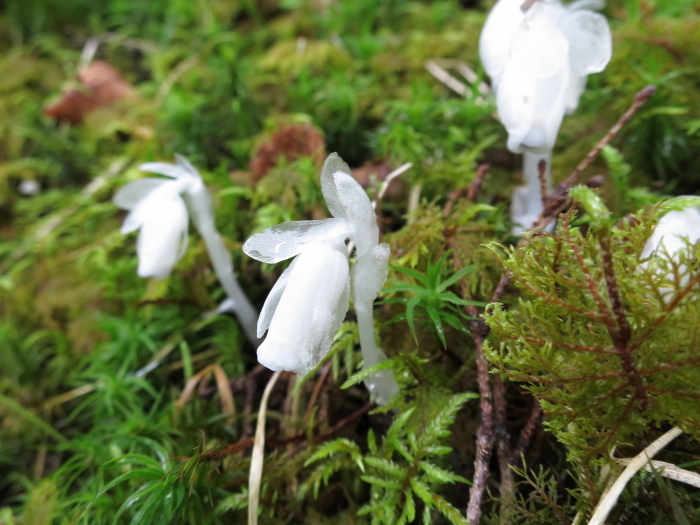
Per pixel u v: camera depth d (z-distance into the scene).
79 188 0.13
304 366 0.05
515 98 0.06
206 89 0.13
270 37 0.15
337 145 0.11
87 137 0.13
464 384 0.07
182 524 0.06
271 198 0.10
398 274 0.07
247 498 0.06
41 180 0.14
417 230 0.08
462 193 0.09
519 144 0.06
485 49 0.07
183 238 0.08
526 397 0.07
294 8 0.15
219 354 0.10
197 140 0.12
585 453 0.05
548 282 0.05
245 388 0.09
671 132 0.09
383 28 0.14
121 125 0.13
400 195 0.10
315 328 0.05
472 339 0.07
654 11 0.11
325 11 0.15
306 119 0.11
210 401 0.09
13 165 0.13
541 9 0.06
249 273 0.10
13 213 0.13
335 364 0.07
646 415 0.05
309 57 0.13
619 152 0.09
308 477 0.07
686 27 0.09
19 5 0.17
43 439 0.10
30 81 0.15
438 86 0.12
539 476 0.06
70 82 0.15
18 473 0.09
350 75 0.13
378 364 0.06
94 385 0.09
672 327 0.05
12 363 0.10
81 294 0.11
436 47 0.12
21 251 0.12
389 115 0.11
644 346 0.05
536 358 0.05
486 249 0.07
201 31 0.15
